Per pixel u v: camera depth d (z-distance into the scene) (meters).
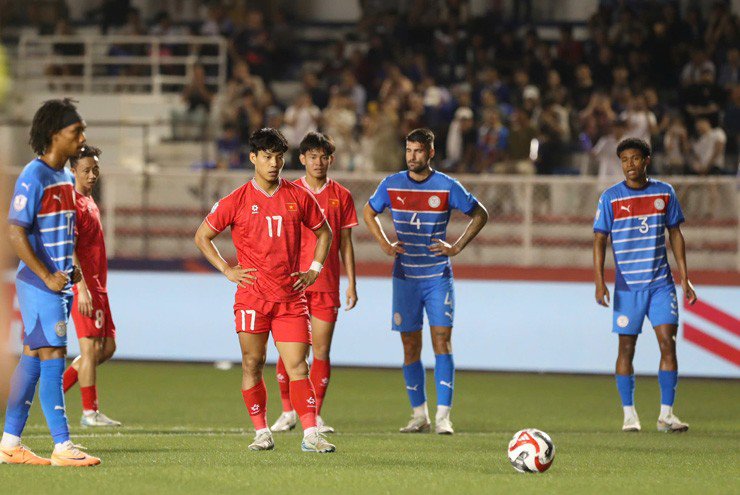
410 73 71.44
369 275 49.69
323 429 30.62
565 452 26.58
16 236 22.27
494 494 20.34
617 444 28.48
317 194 30.61
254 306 24.73
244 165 64.81
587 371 47.53
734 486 21.73
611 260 52.34
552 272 48.00
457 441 28.53
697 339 46.50
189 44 79.06
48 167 22.83
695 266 52.00
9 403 23.20
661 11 74.31
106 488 20.44
